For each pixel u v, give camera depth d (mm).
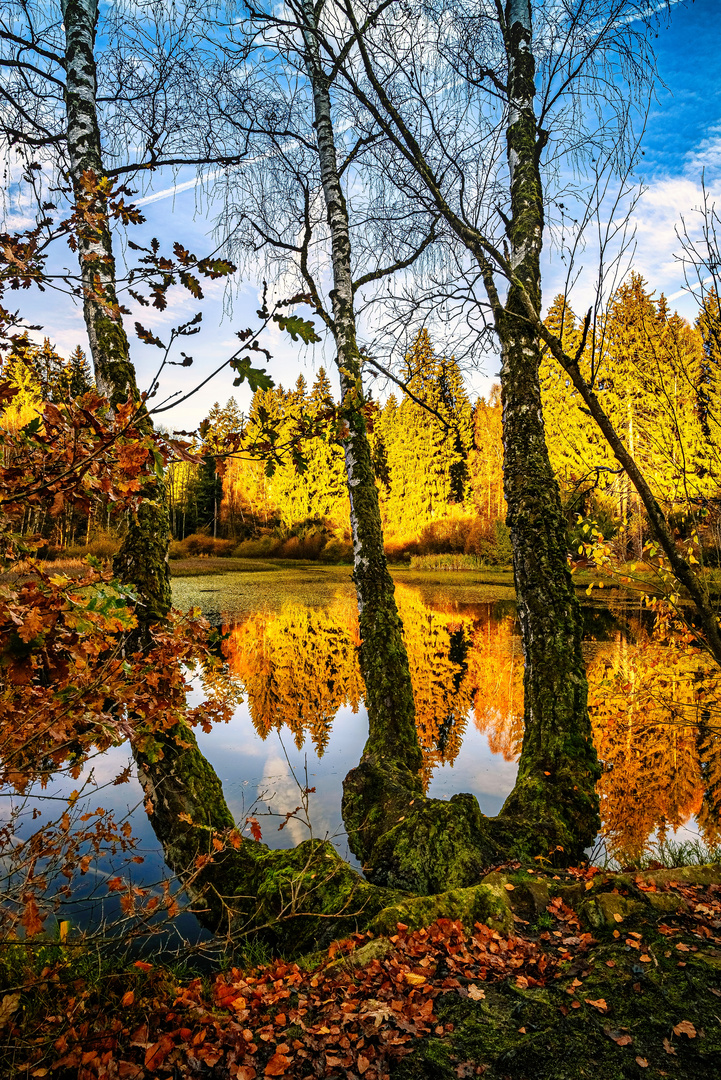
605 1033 2111
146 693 2398
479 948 2682
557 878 3398
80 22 4422
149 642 3467
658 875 3154
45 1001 2410
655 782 5590
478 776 5871
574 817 3984
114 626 1548
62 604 1432
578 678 4309
